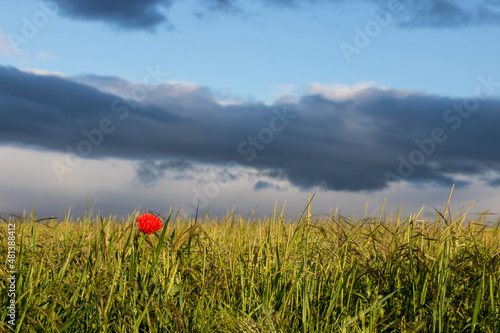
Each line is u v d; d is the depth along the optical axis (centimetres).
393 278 318
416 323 274
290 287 316
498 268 311
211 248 371
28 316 260
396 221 389
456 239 353
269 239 343
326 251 355
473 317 258
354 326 274
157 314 285
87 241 347
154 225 322
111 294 284
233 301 315
